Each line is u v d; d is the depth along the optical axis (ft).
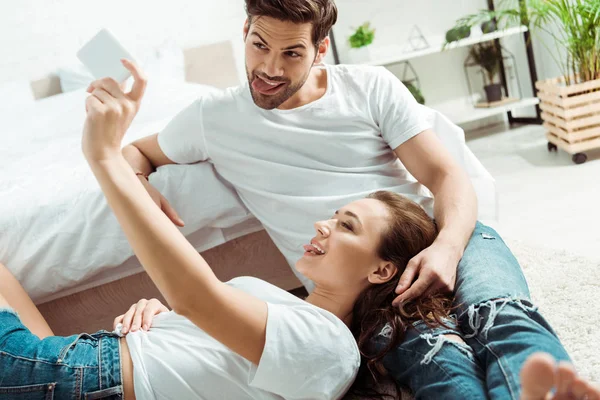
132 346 3.87
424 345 3.70
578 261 5.79
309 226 5.32
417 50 13.07
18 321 4.18
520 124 13.46
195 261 3.45
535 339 3.37
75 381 3.75
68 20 11.98
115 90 3.56
